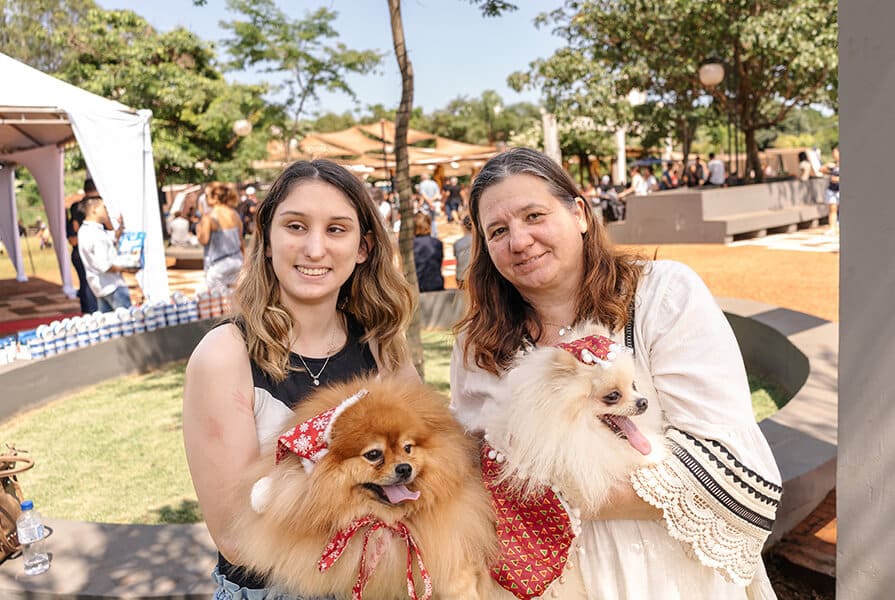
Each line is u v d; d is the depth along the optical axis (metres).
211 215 10.39
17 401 7.06
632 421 1.88
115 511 4.76
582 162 36.50
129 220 10.51
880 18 1.95
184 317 9.20
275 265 1.90
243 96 24.86
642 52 18.42
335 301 2.04
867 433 2.18
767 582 2.08
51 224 14.99
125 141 10.41
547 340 2.16
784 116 19.62
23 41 27.66
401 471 1.61
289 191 1.89
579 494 1.81
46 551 3.37
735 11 16.45
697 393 1.83
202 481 1.78
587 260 2.08
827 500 3.92
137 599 3.00
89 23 24.38
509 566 1.81
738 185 20.45
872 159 2.03
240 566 1.81
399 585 1.70
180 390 7.77
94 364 8.08
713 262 13.50
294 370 1.92
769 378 6.95
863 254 2.10
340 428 1.65
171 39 24.62
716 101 20.36
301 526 1.60
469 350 2.22
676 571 1.88
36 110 9.72
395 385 1.87
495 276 2.21
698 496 1.76
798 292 10.28
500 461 1.89
